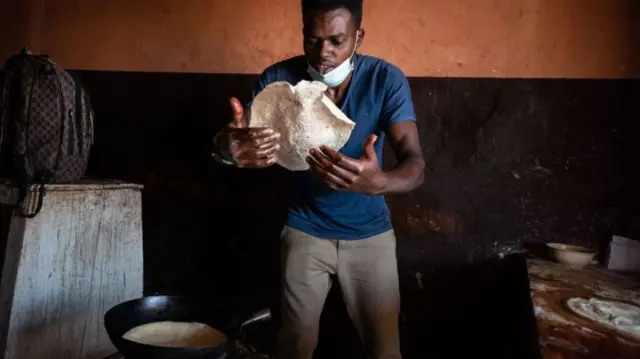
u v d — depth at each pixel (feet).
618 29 7.16
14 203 5.87
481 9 7.57
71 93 6.21
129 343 3.47
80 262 6.36
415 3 7.76
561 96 7.32
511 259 7.55
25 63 5.95
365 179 4.07
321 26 4.97
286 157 4.73
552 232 7.43
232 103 4.19
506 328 7.55
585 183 7.28
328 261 6.04
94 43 8.80
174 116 8.54
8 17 9.09
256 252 8.36
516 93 7.44
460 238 7.72
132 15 8.65
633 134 7.09
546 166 7.40
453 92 7.63
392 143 5.63
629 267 6.84
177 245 8.63
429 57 7.74
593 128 7.23
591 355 3.82
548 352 3.85
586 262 6.79
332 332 8.16
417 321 7.90
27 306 5.85
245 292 8.43
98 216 6.52
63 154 6.10
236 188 8.38
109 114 8.76
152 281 8.74
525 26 7.45
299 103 4.38
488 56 7.57
